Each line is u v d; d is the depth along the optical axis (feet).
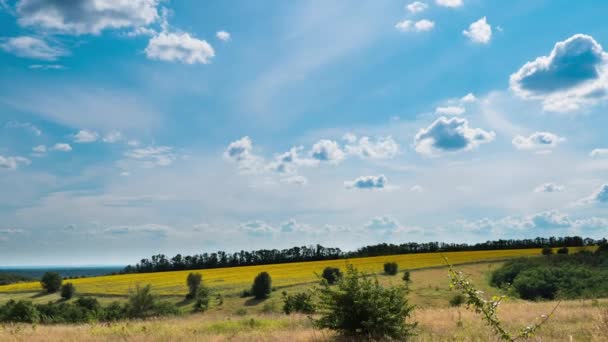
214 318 72.84
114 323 65.98
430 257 354.95
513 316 52.03
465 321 49.88
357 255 465.88
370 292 39.70
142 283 282.97
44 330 58.39
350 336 39.86
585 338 33.68
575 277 174.50
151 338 45.16
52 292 263.90
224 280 283.18
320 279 42.88
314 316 64.23
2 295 262.26
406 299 41.34
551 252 329.72
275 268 358.23
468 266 276.62
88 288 265.75
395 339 39.04
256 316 70.74
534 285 170.40
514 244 444.55
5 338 49.26
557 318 48.49
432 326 47.67
